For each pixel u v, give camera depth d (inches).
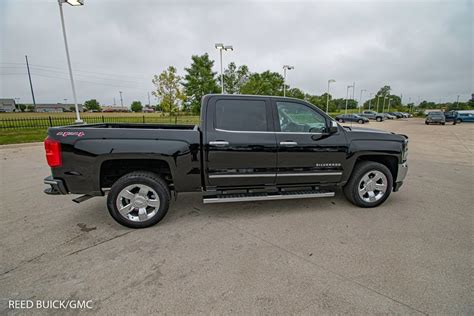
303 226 132.1
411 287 86.0
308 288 85.7
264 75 2001.7
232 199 136.9
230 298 81.3
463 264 98.7
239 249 110.2
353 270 95.3
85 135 121.2
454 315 74.5
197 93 1419.8
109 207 126.1
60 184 121.4
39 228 130.0
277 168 141.3
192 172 132.8
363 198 156.9
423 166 281.3
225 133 134.0
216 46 695.1
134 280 90.4
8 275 92.9
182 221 138.6
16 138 449.1
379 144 152.4
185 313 75.5
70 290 85.4
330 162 148.0
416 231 126.0
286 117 144.6
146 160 134.6
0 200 168.4
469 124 1154.0
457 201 169.0
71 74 410.3
